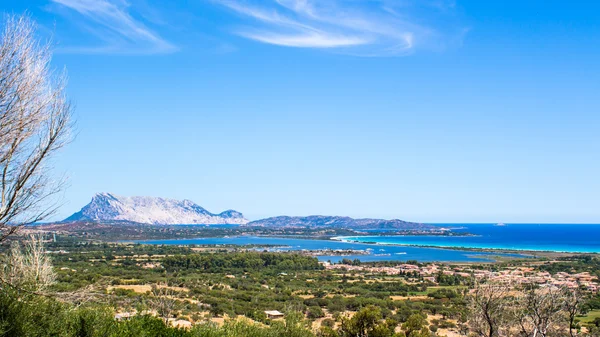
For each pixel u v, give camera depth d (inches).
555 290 753.6
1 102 399.2
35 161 427.8
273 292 3203.7
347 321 1417.3
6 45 404.2
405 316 2260.1
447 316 2180.1
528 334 729.6
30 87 416.5
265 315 2101.4
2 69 399.2
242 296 2866.6
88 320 607.2
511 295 759.1
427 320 2057.1
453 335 1582.2
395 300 2881.4
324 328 1412.4
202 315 1967.3
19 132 409.4
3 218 414.0
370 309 1403.8
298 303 2645.2
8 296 463.2
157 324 859.4
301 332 1126.4
